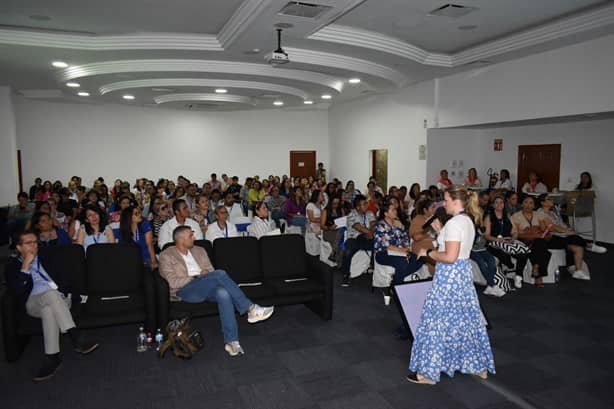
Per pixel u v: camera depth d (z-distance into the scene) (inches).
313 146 609.3
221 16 238.1
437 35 275.7
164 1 214.5
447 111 379.6
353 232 256.4
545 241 242.7
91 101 488.1
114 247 182.7
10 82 384.2
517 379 139.6
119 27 255.9
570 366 148.2
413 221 216.5
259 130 595.2
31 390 133.6
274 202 394.0
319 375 143.1
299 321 191.8
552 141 364.5
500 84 328.5
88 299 169.0
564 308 205.3
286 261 205.0
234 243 200.1
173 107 512.7
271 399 128.7
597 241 344.8
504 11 232.2
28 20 241.1
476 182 408.5
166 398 129.1
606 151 330.6
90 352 159.8
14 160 409.1
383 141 470.9
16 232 297.0
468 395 130.4
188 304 167.6
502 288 225.3
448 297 131.3
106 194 387.2
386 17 239.5
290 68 314.3
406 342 169.0
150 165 551.8
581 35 253.6
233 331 158.9
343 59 300.2
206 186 432.5
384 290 213.9
